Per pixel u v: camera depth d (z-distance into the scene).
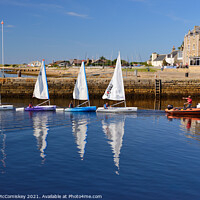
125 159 17.30
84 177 14.42
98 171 15.23
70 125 28.52
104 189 13.05
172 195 12.48
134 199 12.10
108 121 31.00
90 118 32.97
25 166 15.99
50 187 13.27
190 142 21.62
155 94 62.06
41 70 40.22
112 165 16.20
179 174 14.88
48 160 17.05
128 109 38.16
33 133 24.62
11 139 22.31
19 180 14.05
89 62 172.12
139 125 28.75
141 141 21.89
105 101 54.00
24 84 62.34
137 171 15.27
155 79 62.00
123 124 29.27
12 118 32.53
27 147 19.95
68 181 13.92
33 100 55.22
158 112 38.41
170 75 70.88
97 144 20.89
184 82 62.56
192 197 12.31
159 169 15.58
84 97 39.12
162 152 18.84
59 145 20.55
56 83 62.31
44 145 20.53
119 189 13.05
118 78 38.19
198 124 29.38
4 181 13.92
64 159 17.27
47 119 32.00
